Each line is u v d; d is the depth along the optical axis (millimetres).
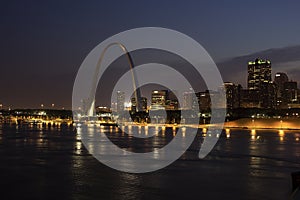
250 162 72125
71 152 89188
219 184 49344
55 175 55625
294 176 44844
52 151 91500
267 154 86750
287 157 80562
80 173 57469
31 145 109312
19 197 41531
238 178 53875
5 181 50781
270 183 50219
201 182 50719
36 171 59406
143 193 43562
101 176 54875
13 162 70375
